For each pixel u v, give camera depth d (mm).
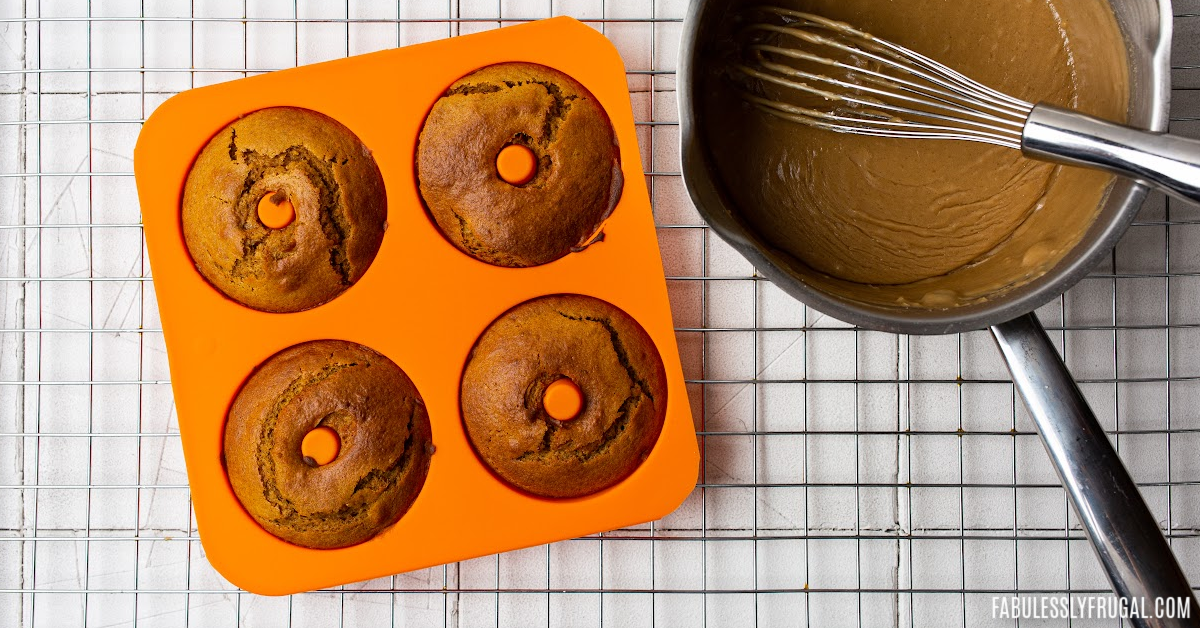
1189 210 621
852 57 551
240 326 593
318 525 589
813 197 557
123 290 631
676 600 635
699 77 551
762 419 633
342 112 593
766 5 549
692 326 631
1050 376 549
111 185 630
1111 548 541
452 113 588
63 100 631
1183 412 627
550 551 635
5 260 629
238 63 629
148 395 631
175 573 633
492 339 595
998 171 554
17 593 625
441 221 596
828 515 634
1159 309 626
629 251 597
